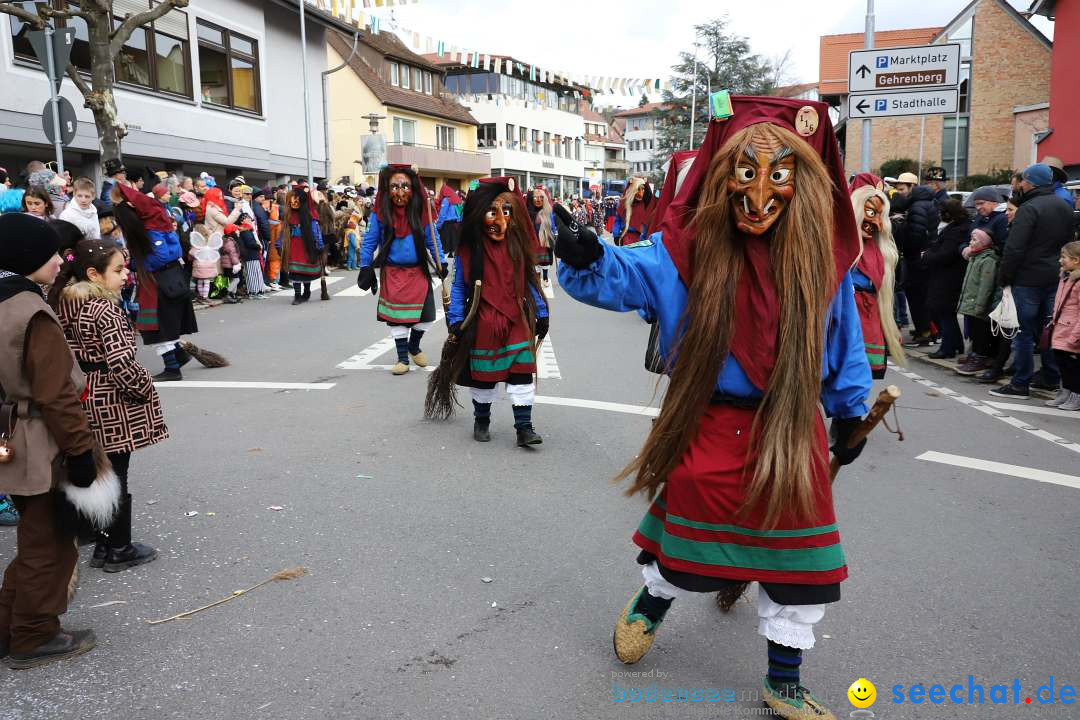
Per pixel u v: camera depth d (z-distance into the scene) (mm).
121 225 7781
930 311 9695
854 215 2656
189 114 19547
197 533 4316
